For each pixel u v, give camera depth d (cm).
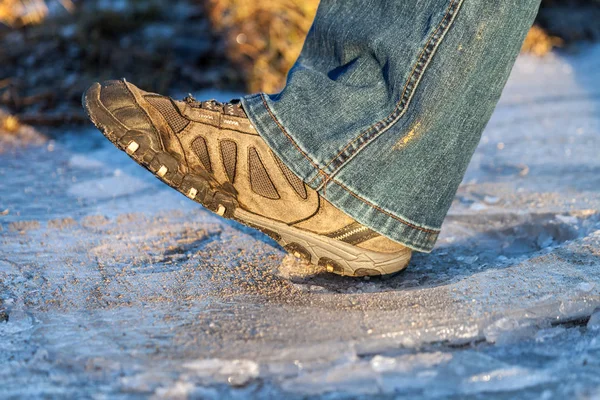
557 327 222
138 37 637
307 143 229
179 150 237
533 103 586
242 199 245
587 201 342
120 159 432
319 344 204
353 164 227
